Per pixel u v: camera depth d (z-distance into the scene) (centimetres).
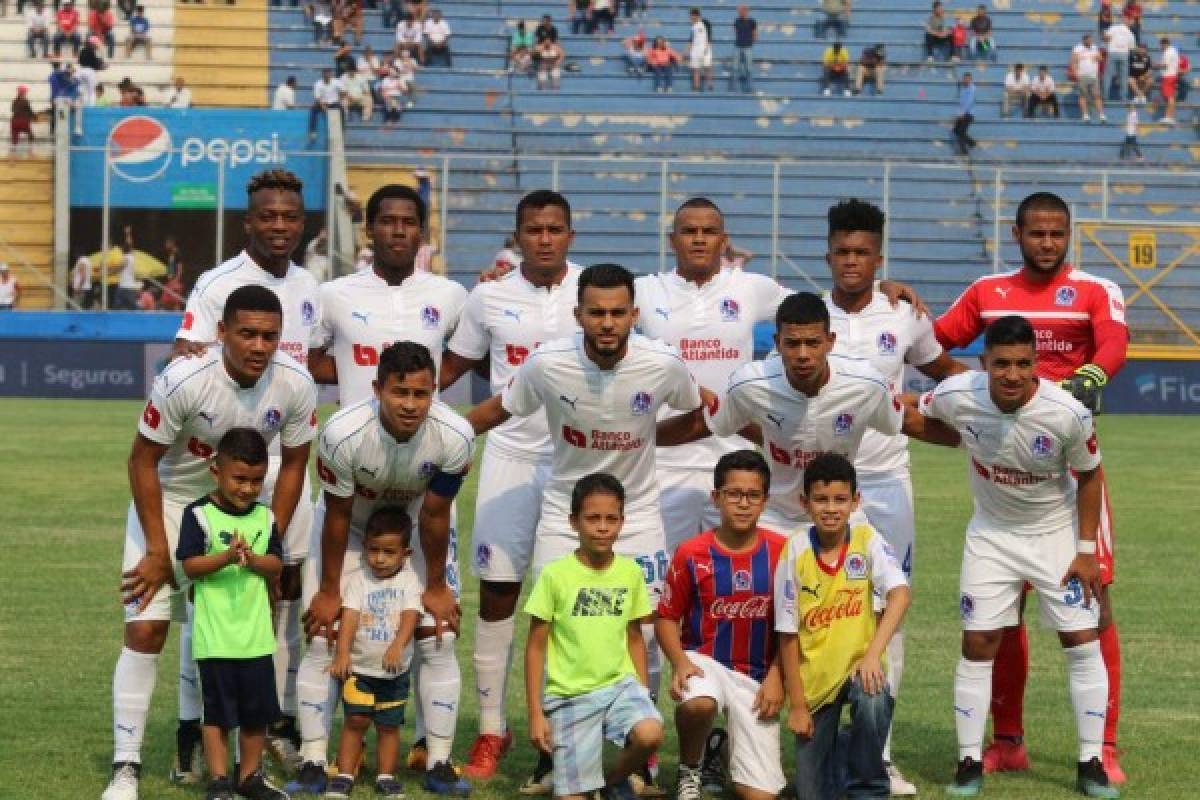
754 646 877
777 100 4369
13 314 3550
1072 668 900
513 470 988
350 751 875
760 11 4641
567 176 4053
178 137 3756
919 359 1012
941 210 4038
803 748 856
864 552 859
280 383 871
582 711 834
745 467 866
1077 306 970
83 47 4278
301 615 955
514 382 921
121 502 1983
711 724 858
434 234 3925
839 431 903
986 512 920
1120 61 4441
